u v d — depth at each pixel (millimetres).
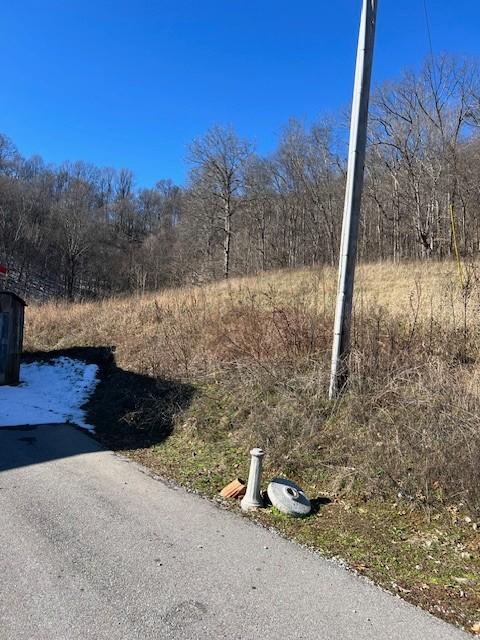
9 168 82938
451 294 9328
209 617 3025
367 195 39781
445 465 4941
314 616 3104
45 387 10727
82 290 63594
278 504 4762
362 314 8391
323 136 45344
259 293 14195
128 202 91375
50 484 5207
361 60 6520
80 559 3645
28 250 65188
